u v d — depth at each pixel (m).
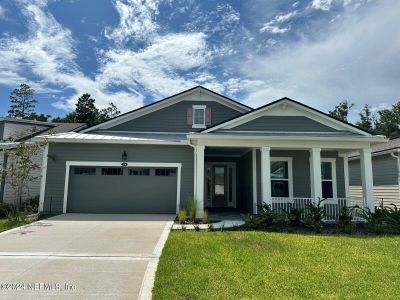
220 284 4.74
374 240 7.92
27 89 57.19
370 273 5.31
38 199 13.56
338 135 11.77
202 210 11.14
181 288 4.58
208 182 16.91
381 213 10.34
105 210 12.67
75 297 4.28
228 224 10.41
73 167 12.83
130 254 6.40
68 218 11.06
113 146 12.94
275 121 12.32
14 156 11.53
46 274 5.19
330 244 7.42
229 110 15.64
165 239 7.79
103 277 5.06
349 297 4.29
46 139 12.11
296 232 9.27
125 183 12.88
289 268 5.54
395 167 14.78
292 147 11.62
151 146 13.02
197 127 15.34
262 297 4.28
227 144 11.55
